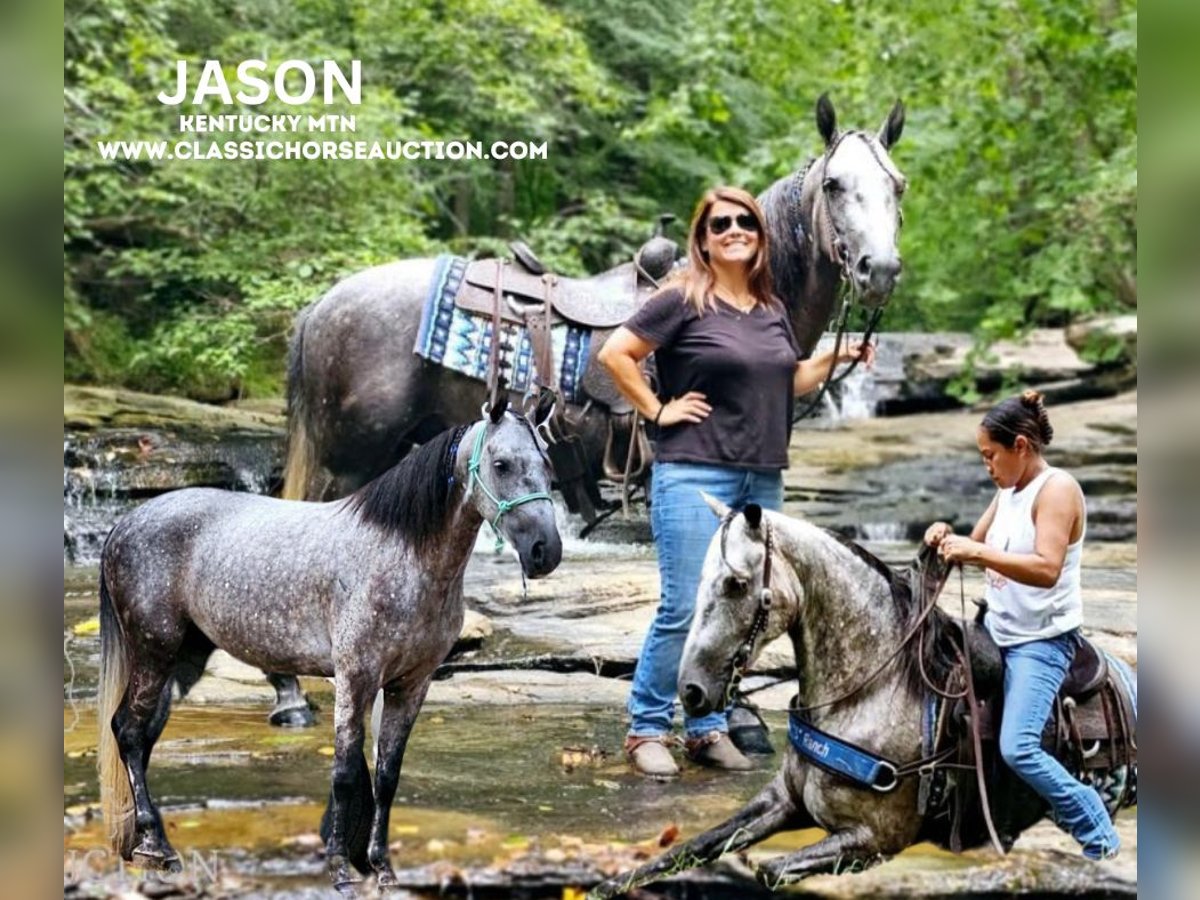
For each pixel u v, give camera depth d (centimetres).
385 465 558
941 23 1142
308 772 439
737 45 1274
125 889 340
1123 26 1051
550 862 358
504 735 490
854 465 1134
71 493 871
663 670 450
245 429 991
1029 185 1262
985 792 325
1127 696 347
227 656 589
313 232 1057
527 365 528
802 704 343
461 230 1342
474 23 1205
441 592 354
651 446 526
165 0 1080
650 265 541
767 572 329
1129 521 954
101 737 373
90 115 1030
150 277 1121
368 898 337
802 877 329
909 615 343
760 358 432
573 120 1404
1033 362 1332
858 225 475
